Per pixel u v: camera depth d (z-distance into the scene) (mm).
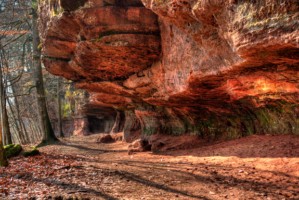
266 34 5688
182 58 10758
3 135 18906
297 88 8656
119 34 11664
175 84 11977
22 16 23297
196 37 8734
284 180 7246
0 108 19297
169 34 11234
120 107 23094
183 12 7984
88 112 35469
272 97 10023
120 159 13602
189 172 9305
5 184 8328
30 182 8594
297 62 7039
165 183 8227
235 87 10227
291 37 5270
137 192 7434
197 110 14812
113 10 11367
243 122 13156
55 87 39219
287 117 10570
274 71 8211
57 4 12094
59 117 33750
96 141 26484
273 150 9641
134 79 15055
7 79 30328
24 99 37375
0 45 21688
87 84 17281
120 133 27219
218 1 6469
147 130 21031
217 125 14930
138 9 11547
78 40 12664
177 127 18047
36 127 39250
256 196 6480
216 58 8750
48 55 15141
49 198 6902
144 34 11867
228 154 10844
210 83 10586
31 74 31234
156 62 13000
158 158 12938
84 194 7207
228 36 6891
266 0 5512
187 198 6762
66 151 18234
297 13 5129
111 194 7223
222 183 7750
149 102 16750
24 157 13766
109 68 14391
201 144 14867
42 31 14547
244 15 6008
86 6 11227
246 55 6594
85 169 10453
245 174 8219
